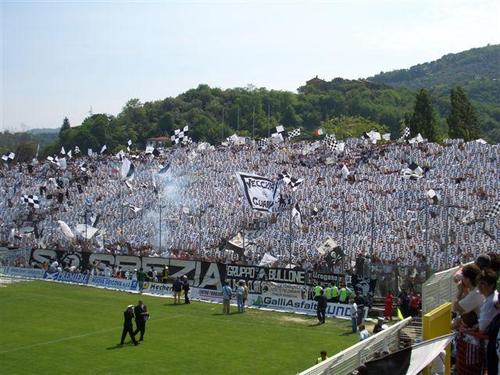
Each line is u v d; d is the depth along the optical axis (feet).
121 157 399.24
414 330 136.56
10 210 345.92
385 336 71.51
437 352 46.62
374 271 174.09
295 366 127.34
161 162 370.12
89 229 263.29
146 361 130.82
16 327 161.89
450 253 201.98
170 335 153.89
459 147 301.63
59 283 233.35
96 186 353.10
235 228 262.67
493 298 43.96
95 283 228.43
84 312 180.96
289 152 353.31
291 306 184.55
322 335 153.58
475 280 48.78
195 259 213.66
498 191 252.62
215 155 365.81
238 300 182.39
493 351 41.50
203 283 205.26
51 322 167.94
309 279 185.37
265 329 160.56
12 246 266.77
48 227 306.76
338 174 302.86
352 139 352.69
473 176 271.90
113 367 126.31
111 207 315.37
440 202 242.17
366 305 169.99
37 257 249.14
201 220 275.39
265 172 318.65
